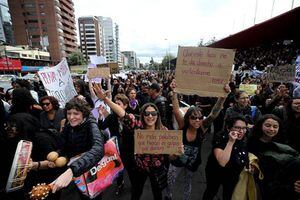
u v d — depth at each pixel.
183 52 2.76
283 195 2.14
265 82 6.12
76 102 2.30
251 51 17.05
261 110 5.01
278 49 12.20
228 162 2.47
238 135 2.40
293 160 2.12
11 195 2.11
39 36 84.06
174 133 2.44
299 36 9.02
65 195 3.57
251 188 2.42
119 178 3.54
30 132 2.33
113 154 2.56
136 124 2.78
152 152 2.47
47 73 4.54
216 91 2.67
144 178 2.79
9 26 70.88
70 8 101.88
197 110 2.70
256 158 2.38
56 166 2.25
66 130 2.40
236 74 11.86
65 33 96.88
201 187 3.78
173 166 2.97
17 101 2.61
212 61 2.66
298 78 4.85
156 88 4.70
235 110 4.09
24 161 1.82
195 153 2.86
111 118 3.58
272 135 2.42
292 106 3.03
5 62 41.12
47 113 3.80
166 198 3.07
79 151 2.29
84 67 51.72
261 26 7.24
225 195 2.62
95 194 2.35
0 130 2.00
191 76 2.75
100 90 2.84
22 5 81.75
